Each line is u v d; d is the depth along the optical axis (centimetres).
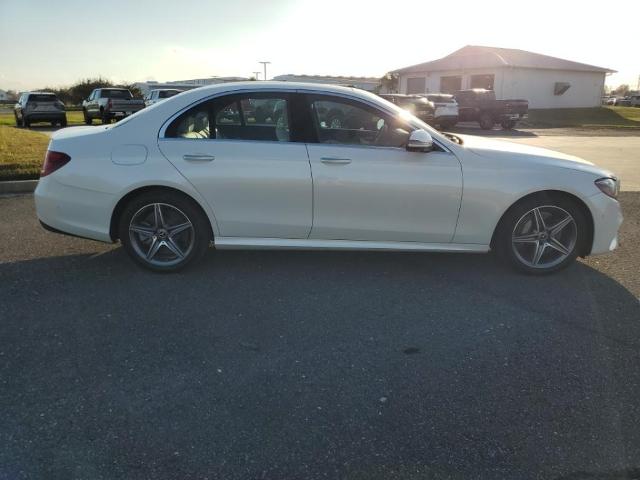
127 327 369
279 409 281
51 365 320
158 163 435
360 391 298
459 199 441
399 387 302
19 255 511
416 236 452
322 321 381
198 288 436
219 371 316
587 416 277
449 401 289
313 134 441
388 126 443
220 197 439
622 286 450
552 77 3700
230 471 239
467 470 241
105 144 441
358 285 447
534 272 466
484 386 304
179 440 257
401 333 365
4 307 396
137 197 445
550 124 2930
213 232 450
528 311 400
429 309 402
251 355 335
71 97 5300
